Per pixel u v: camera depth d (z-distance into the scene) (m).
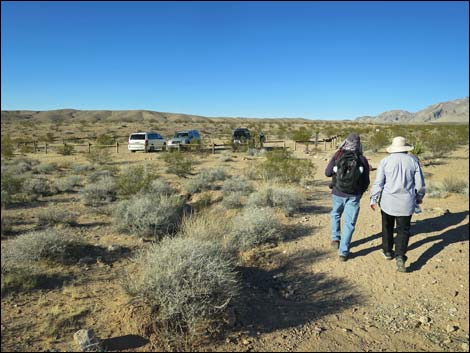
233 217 7.94
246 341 3.53
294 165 13.45
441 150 21.00
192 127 90.75
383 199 5.29
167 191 11.85
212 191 11.90
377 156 22.53
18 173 17.20
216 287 4.01
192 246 4.41
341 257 5.64
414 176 5.11
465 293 4.60
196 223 6.60
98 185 11.52
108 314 3.98
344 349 3.47
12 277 4.91
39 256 5.68
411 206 5.09
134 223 7.35
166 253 4.27
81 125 92.75
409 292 4.67
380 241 6.39
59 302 4.37
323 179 14.34
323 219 8.09
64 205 10.42
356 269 5.34
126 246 6.62
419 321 4.01
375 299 4.51
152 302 3.85
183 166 16.45
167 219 7.56
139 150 30.98
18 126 87.44
